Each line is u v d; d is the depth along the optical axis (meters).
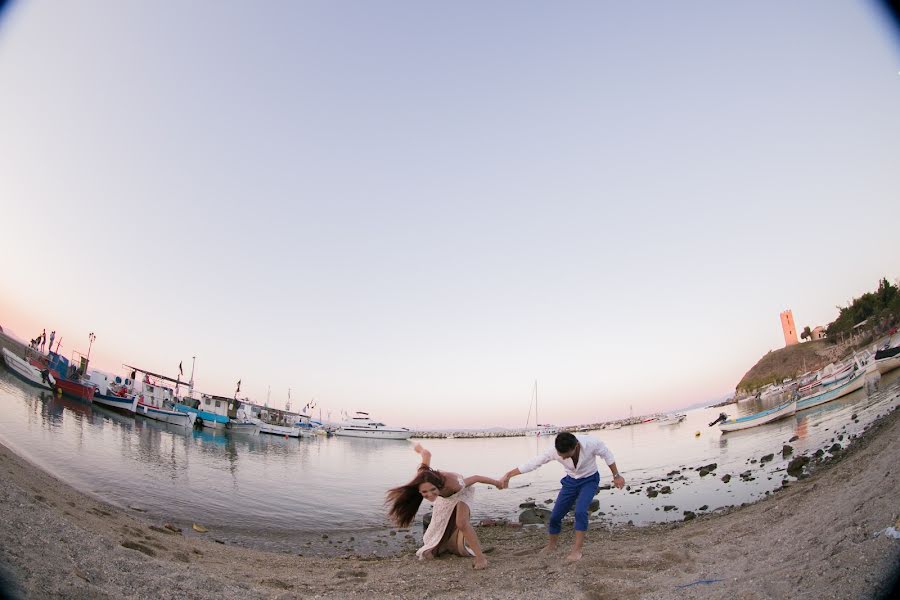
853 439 16.14
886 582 3.14
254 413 74.88
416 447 7.14
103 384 56.28
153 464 23.38
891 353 38.84
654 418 149.12
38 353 58.47
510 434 169.62
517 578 5.70
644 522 11.58
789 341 122.31
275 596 4.79
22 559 3.69
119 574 4.16
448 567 6.68
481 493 19.70
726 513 10.52
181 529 11.44
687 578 4.72
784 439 25.48
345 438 87.56
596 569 5.64
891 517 4.15
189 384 68.00
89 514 7.73
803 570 3.93
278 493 19.59
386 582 5.87
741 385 130.38
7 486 6.38
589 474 6.86
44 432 26.69
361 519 15.23
